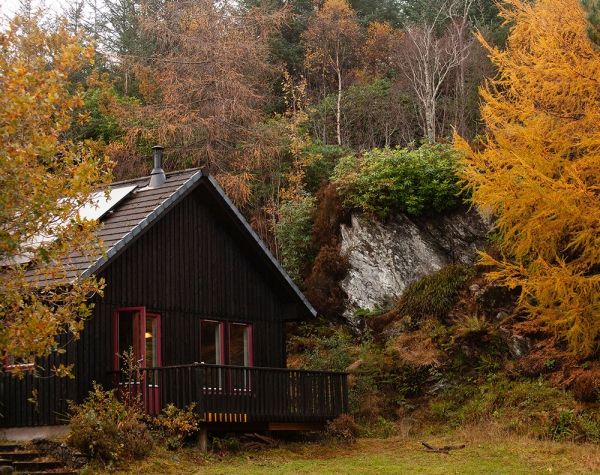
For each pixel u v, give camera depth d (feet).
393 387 68.59
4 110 32.30
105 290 51.49
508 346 65.57
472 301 71.20
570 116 54.34
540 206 51.24
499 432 55.62
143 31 101.60
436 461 47.96
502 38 111.14
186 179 57.67
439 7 124.06
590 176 52.85
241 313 61.87
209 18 94.32
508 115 57.06
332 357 70.69
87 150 39.88
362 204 79.92
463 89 106.01
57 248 34.71
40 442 45.39
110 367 51.03
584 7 46.09
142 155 92.27
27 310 32.91
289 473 43.73
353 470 45.16
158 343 54.39
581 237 50.67
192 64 93.04
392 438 59.36
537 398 58.90
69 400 47.98
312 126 112.57
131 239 51.44
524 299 60.90
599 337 58.13
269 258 63.05
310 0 130.11
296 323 81.30
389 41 122.93
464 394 64.75
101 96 100.01
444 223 78.02
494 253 73.10
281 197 93.35
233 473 43.16
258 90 103.04
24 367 49.32
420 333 71.87
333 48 122.31
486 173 54.90
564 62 52.49
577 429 52.90
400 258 78.28
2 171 31.53
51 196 33.78
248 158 90.79
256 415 52.31
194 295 57.98
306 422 57.31
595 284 50.65
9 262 46.75
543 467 44.55
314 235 84.74
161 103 96.07
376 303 77.77
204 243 59.72
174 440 46.98
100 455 42.70
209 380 52.65
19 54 35.91
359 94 112.68
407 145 104.53
